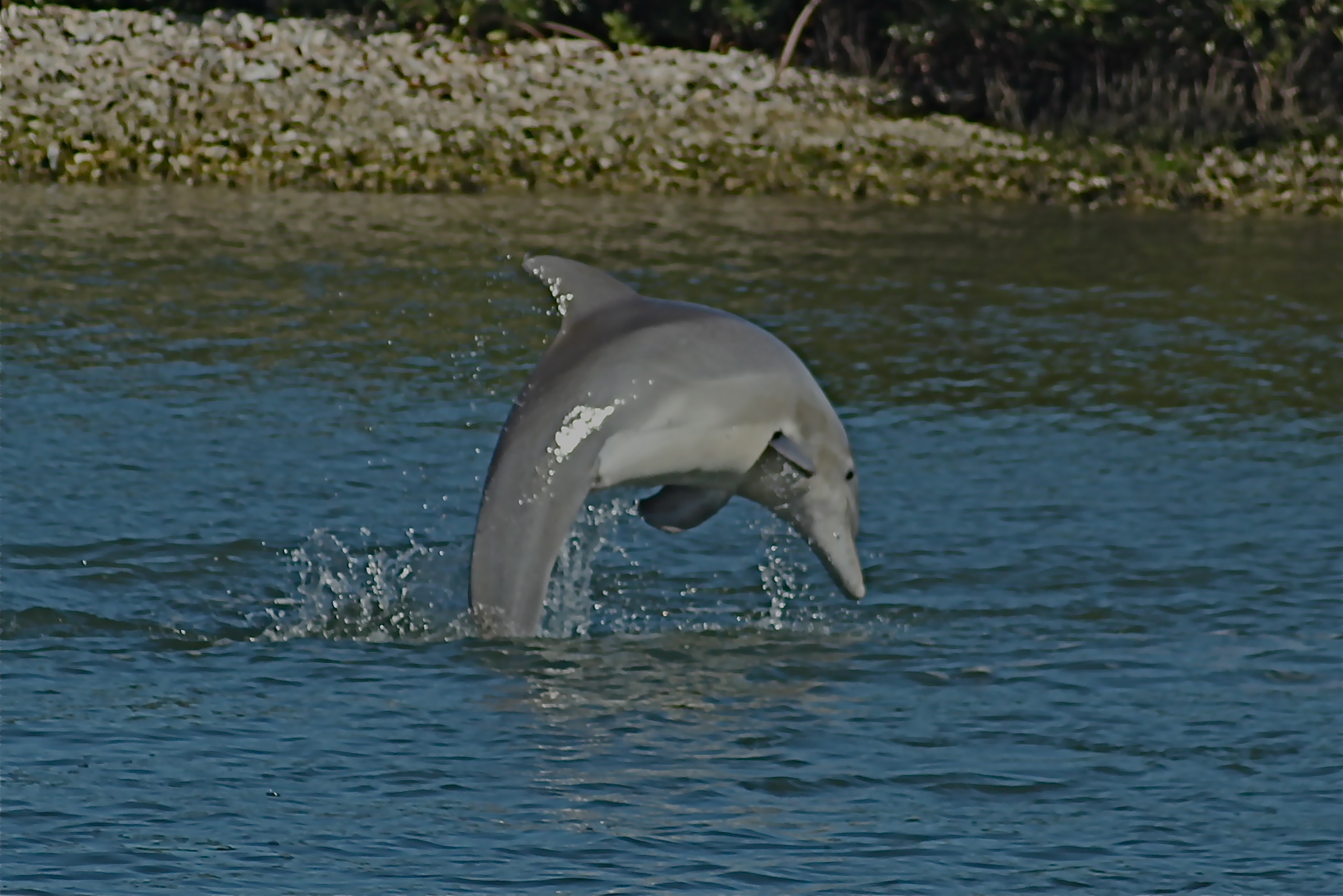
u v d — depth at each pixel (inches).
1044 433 2571.4
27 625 1729.8
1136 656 1727.4
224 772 1414.9
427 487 2235.5
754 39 5974.4
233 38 5280.5
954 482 2310.5
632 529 2073.1
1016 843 1337.4
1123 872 1296.8
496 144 4884.4
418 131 4904.0
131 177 4613.7
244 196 4458.7
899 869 1289.4
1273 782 1451.8
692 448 1614.2
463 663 1663.4
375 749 1465.3
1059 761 1485.0
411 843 1306.6
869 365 2967.5
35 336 2962.6
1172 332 3267.7
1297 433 2596.0
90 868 1256.8
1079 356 3068.4
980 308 3452.3
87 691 1572.3
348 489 2210.9
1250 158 5123.0
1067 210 4734.3
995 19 5457.7
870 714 1572.3
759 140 5088.6
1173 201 4847.4
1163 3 5393.7
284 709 1544.0
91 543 1966.0
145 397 2603.3
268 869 1263.5
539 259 1636.3
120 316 3142.2
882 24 5895.7
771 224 4345.5
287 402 2608.3
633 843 1314.0
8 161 4571.9
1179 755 1498.5
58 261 3592.5
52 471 2223.2
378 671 1638.8
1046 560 2009.1
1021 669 1690.5
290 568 1927.9
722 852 1305.4
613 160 4884.4
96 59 5078.7
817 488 1706.4
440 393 2691.9
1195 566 1996.8
